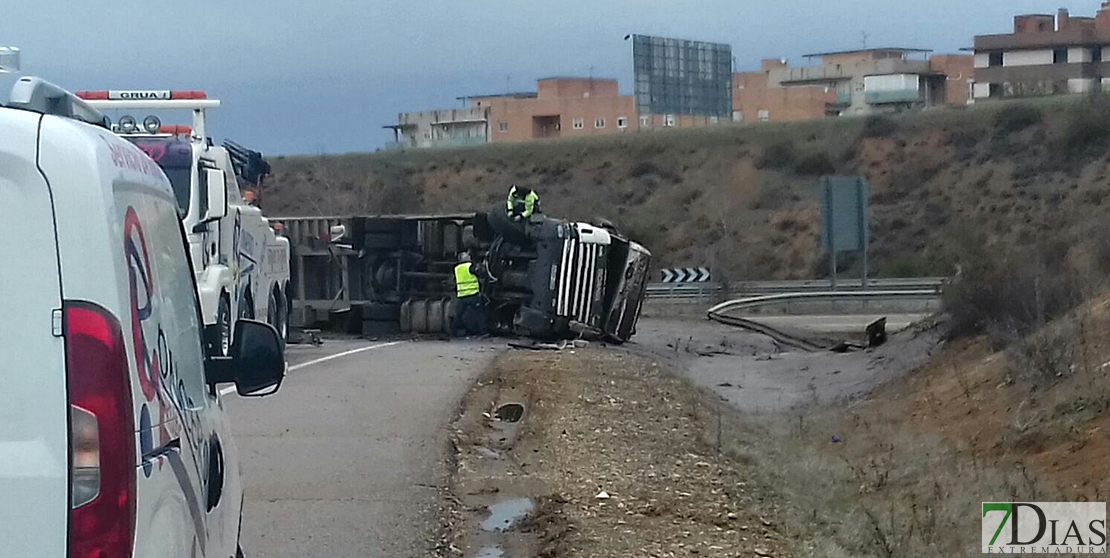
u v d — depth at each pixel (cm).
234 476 580
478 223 2842
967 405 1452
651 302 4356
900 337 2475
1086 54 8631
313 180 7256
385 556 819
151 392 375
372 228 2925
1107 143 5947
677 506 936
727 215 6328
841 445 1326
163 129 1720
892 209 6081
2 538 333
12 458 334
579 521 880
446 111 10550
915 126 6556
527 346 2506
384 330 2916
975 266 2062
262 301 2033
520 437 1254
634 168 6956
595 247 2695
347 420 1320
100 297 343
